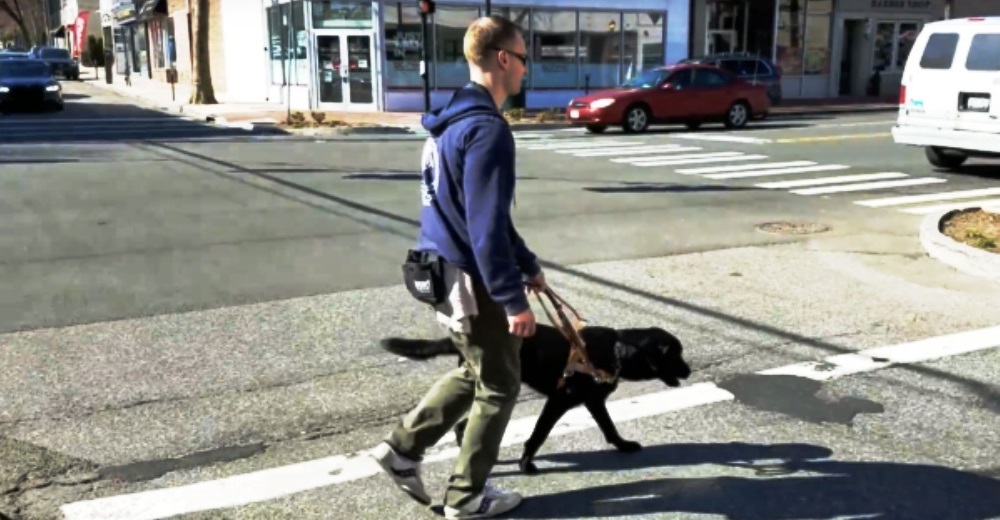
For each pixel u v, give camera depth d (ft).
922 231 28.60
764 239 29.71
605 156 52.70
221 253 27.17
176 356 17.97
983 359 17.95
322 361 17.72
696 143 59.72
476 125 9.88
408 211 34.17
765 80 88.89
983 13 117.80
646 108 67.92
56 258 26.48
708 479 12.87
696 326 20.13
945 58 42.42
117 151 54.60
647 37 96.48
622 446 13.58
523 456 12.96
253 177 43.14
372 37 84.74
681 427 14.69
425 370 17.31
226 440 14.20
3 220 32.30
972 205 35.45
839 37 110.63
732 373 17.21
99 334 19.34
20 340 18.92
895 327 20.11
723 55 89.15
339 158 51.29
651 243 28.89
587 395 12.48
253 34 99.50
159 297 22.26
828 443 14.07
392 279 24.07
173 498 12.34
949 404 15.67
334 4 85.81
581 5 91.40
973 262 25.03
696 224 32.14
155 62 145.18
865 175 44.45
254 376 16.90
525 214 33.91
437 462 13.52
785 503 12.20
